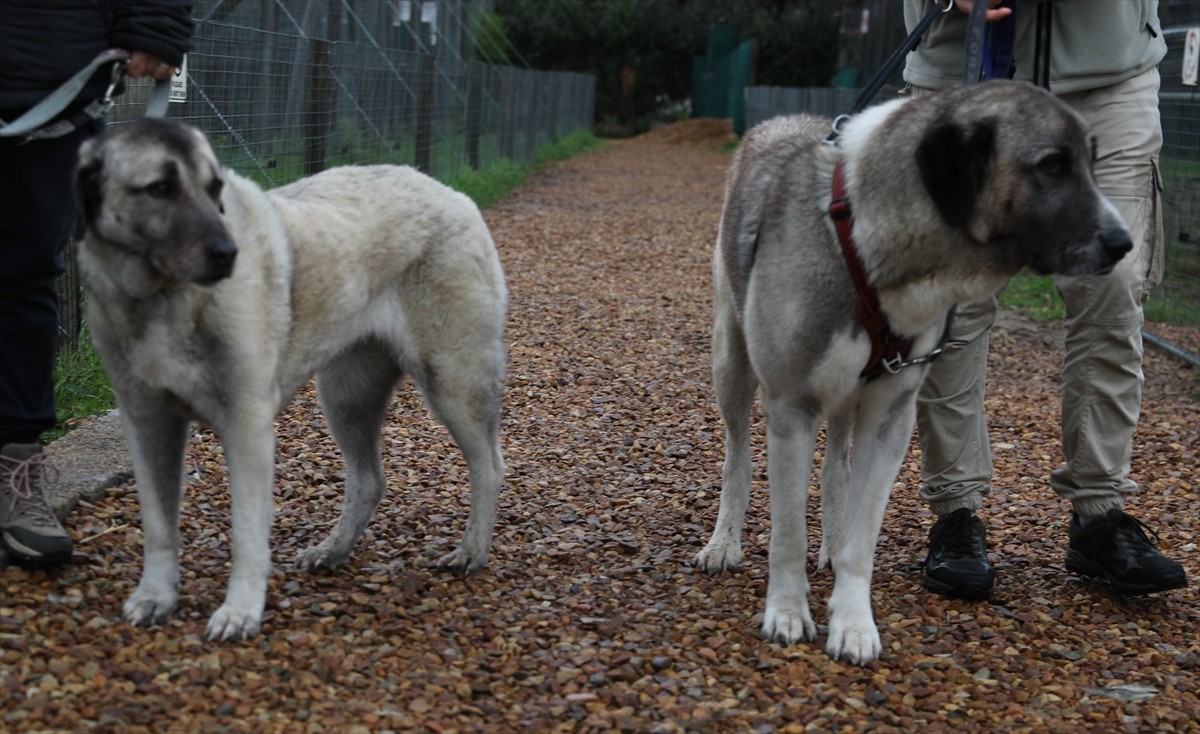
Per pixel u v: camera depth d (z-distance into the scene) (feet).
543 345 24.97
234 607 10.69
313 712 9.45
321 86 28.32
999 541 15.25
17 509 11.46
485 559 13.06
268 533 10.97
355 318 11.90
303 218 11.29
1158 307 31.24
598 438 18.79
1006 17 13.35
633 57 141.59
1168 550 15.06
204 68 21.67
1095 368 13.14
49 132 11.18
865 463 11.72
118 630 10.45
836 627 11.54
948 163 10.49
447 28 61.82
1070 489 13.66
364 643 10.90
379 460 13.25
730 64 130.41
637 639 11.48
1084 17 13.04
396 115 39.91
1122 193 13.03
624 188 64.54
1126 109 13.11
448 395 12.61
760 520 15.48
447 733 9.37
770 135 13.79
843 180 10.98
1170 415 22.11
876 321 10.97
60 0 11.03
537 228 44.11
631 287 32.86
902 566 14.21
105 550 12.28
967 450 13.55
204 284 9.89
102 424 15.65
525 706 10.00
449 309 12.47
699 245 42.47
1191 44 27.04
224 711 9.30
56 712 9.07
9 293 11.52
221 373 10.45
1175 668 11.71
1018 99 10.65
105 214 9.87
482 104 58.95
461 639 11.14
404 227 12.16
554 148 88.74
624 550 14.14
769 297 11.35
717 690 10.62
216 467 15.35
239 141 23.52
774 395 11.62
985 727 10.32
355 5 44.80
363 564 13.03
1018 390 23.68
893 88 46.06
